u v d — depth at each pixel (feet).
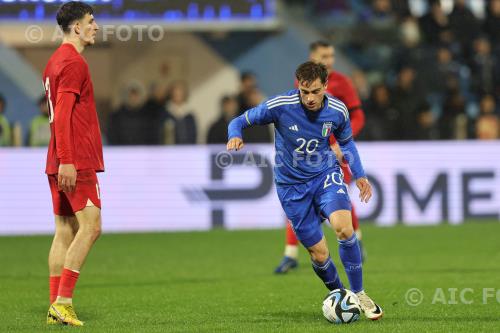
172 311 83.25
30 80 189.37
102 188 164.35
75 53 74.95
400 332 69.67
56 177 77.82
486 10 209.87
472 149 168.96
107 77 193.98
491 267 113.50
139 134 177.47
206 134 187.52
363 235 151.23
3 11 161.38
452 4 213.46
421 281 101.65
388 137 179.01
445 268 112.98
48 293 96.73
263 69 202.49
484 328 71.72
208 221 165.68
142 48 194.90
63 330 72.18
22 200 162.50
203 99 200.13
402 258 123.44
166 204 165.37
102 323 76.13
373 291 94.38
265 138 169.37
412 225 164.86
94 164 75.72
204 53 199.21
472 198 168.66
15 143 173.78
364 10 212.64
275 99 76.64
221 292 95.66
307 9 211.82
